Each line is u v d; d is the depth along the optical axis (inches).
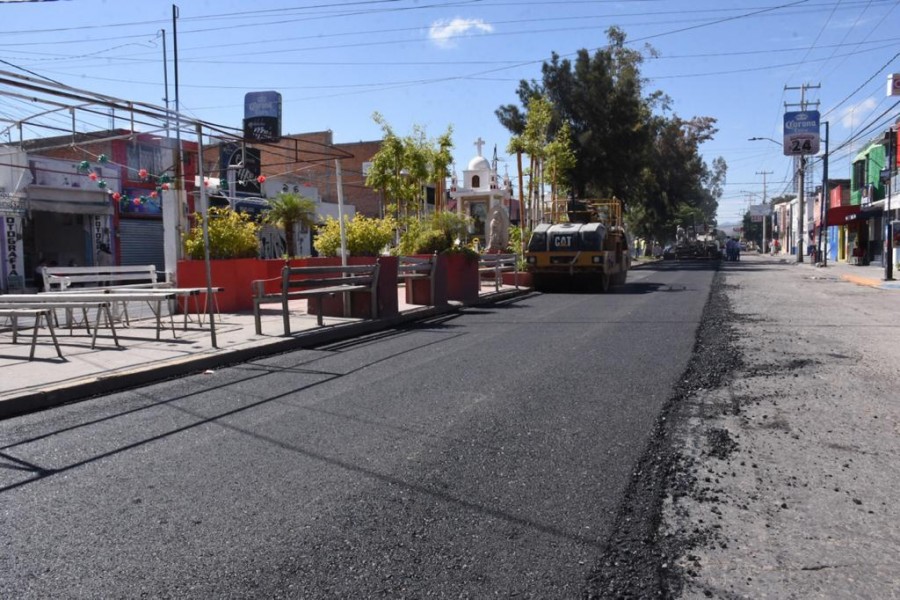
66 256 892.0
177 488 178.5
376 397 273.9
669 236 3644.2
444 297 627.5
